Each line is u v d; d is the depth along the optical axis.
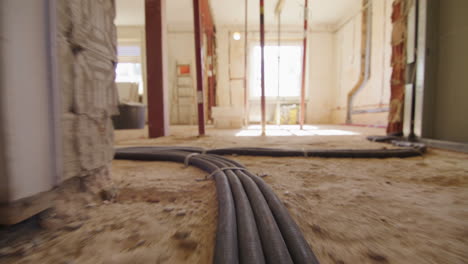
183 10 7.77
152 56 3.79
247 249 0.55
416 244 0.65
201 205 0.93
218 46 9.03
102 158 0.94
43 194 0.67
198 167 1.64
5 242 0.63
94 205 0.88
